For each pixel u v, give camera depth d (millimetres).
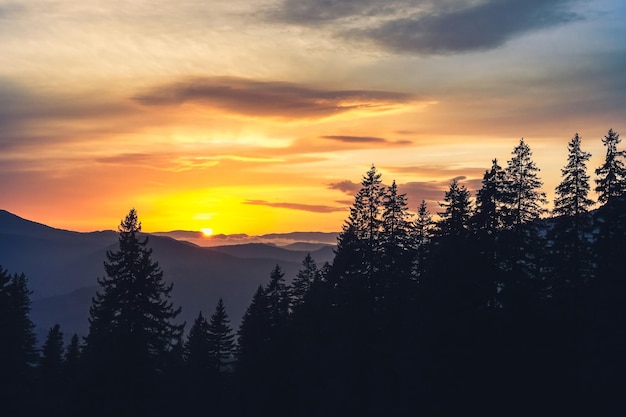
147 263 39781
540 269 35281
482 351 30906
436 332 32250
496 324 30656
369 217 40844
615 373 29547
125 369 38375
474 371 30812
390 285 39156
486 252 31922
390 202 40625
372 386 37906
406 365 34719
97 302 39906
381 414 36938
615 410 29922
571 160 34188
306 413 45562
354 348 38594
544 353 31578
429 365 32375
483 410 30719
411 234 40906
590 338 31281
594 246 33219
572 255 33938
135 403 38062
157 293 39844
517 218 32156
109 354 38469
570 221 33719
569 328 33000
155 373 40031
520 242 31453
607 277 31672
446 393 31391
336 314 41812
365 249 39906
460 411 31078
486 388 30734
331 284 45438
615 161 32531
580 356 31703
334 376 41062
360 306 38938
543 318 31750
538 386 31109
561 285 33875
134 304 39312
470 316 30922
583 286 33344
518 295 31281
